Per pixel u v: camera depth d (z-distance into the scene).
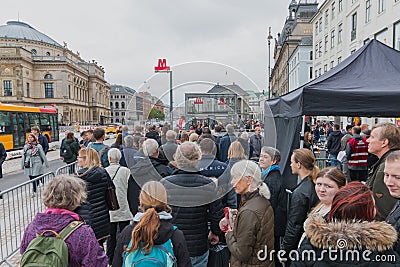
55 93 70.31
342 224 1.55
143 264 1.84
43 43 81.19
